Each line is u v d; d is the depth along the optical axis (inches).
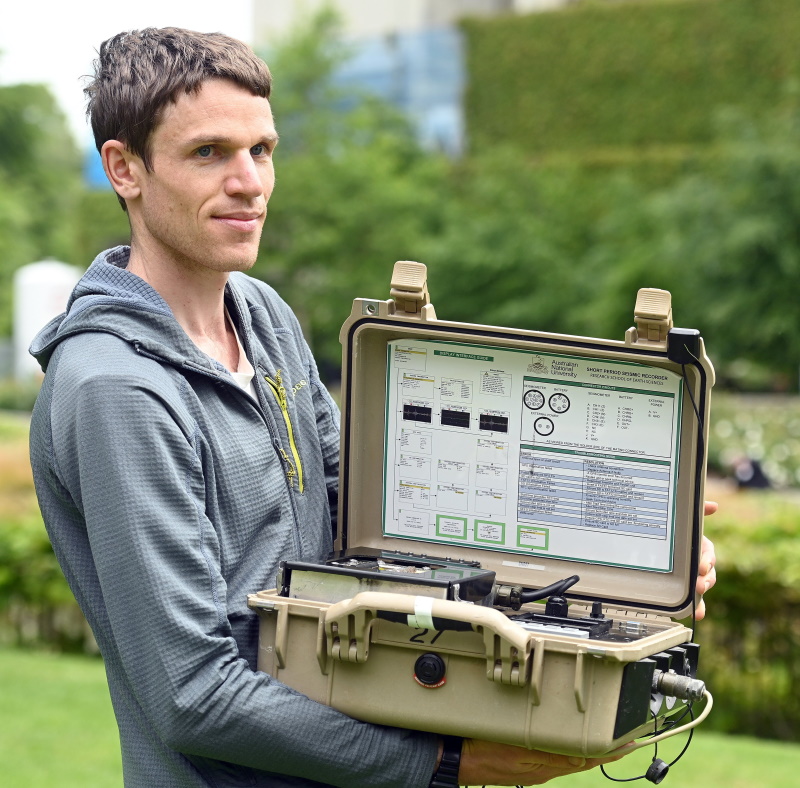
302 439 81.5
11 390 1003.3
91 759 193.0
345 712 69.7
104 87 73.7
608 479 77.4
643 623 74.7
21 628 287.4
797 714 226.4
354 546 82.9
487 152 1114.1
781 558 226.2
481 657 66.6
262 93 74.5
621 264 882.8
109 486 67.4
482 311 956.0
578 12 1214.9
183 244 73.5
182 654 66.7
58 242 1800.0
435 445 81.3
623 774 188.5
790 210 798.5
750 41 1117.7
